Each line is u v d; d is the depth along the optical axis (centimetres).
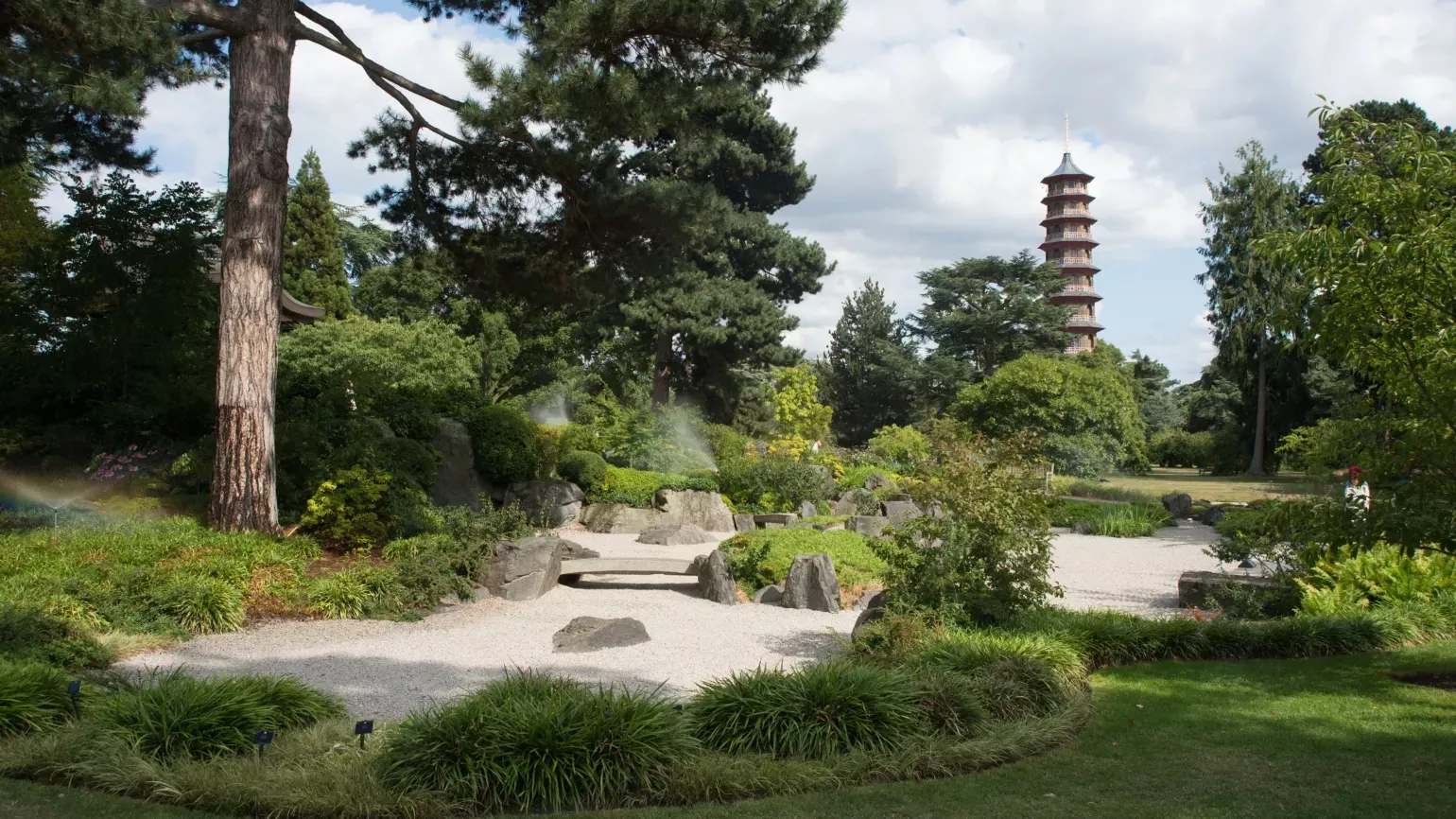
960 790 502
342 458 1306
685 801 495
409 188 1557
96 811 461
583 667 820
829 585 1099
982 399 3034
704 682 724
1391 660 808
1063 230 9000
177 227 1546
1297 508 729
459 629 973
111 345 1483
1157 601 1174
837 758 535
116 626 855
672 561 1276
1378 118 3409
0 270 1612
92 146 1502
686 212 1415
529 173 1492
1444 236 609
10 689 566
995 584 848
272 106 1193
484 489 1822
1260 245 709
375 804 468
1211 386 6119
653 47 1279
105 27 1075
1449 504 686
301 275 3241
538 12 1302
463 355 2814
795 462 2252
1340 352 704
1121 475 4606
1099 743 587
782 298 3984
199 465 1326
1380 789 491
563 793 488
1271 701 683
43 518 1172
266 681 615
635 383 4241
